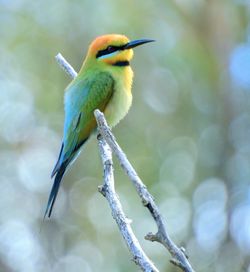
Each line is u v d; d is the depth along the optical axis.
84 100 9.54
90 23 17.19
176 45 18.02
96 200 17.23
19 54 17.86
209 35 17.89
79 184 17.28
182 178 17.17
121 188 16.14
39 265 16.81
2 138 17.73
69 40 17.52
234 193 16.77
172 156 17.56
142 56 18.02
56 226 17.22
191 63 18.09
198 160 17.62
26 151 17.80
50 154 17.91
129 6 17.19
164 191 16.77
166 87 18.20
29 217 17.50
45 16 17.50
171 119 18.11
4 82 17.77
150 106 18.08
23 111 17.81
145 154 17.41
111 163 7.64
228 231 15.29
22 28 17.69
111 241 17.00
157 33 17.83
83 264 16.80
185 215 16.27
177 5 17.64
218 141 17.83
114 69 9.66
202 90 18.28
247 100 18.00
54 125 17.86
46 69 17.91
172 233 15.77
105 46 9.70
